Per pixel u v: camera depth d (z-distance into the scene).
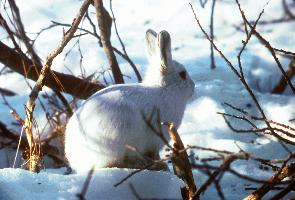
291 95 12.58
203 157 9.40
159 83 7.92
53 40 14.24
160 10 16.81
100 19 9.90
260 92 12.54
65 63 12.90
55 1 16.53
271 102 11.45
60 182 7.02
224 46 14.57
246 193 8.14
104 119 7.48
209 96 11.62
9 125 10.92
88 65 12.73
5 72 12.20
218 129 10.53
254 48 14.41
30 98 8.35
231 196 8.03
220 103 11.35
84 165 7.74
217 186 5.85
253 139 10.29
